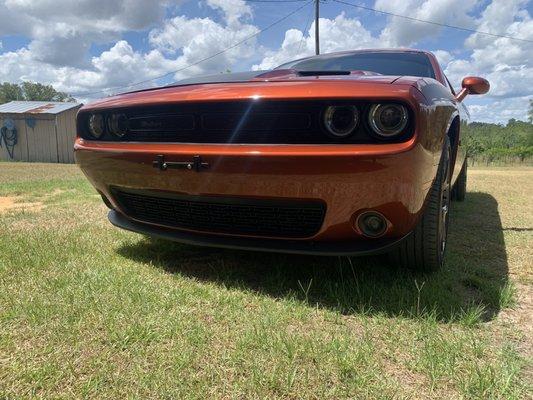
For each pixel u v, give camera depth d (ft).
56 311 6.22
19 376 4.71
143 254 9.16
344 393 4.53
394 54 10.96
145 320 6.00
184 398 4.42
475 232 11.80
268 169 6.33
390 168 5.91
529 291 7.45
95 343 5.41
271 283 7.57
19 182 25.77
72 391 4.50
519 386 4.66
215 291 7.14
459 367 4.99
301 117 6.20
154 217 8.30
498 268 8.66
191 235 7.79
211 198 7.07
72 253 9.11
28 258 8.57
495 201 17.81
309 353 5.22
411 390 4.60
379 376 4.84
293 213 6.77
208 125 6.75
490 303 6.79
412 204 6.30
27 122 66.23
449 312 6.42
